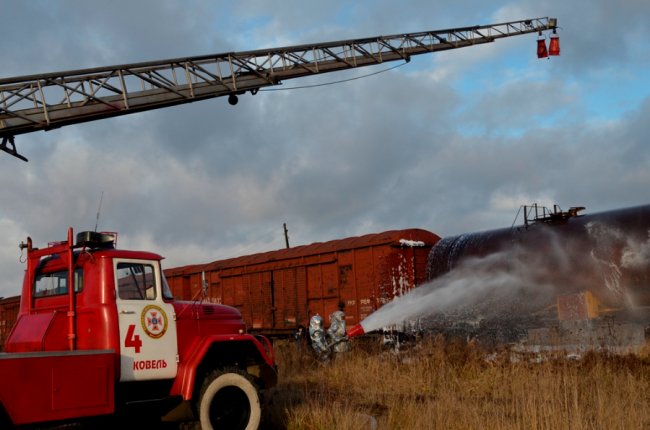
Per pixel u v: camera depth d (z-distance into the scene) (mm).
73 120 18375
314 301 20844
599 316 13625
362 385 12422
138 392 8094
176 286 28359
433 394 11305
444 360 12820
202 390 8070
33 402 6445
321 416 8867
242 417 8320
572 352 12852
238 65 23047
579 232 14344
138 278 7992
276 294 22578
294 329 21531
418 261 18422
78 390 6777
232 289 25000
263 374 9062
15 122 17203
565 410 8555
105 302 7586
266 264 23109
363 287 18859
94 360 6945
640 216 13508
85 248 7793
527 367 11789
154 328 7926
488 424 8289
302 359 15398
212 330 8602
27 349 7781
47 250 8133
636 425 8023
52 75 17844
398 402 9961
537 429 7922
